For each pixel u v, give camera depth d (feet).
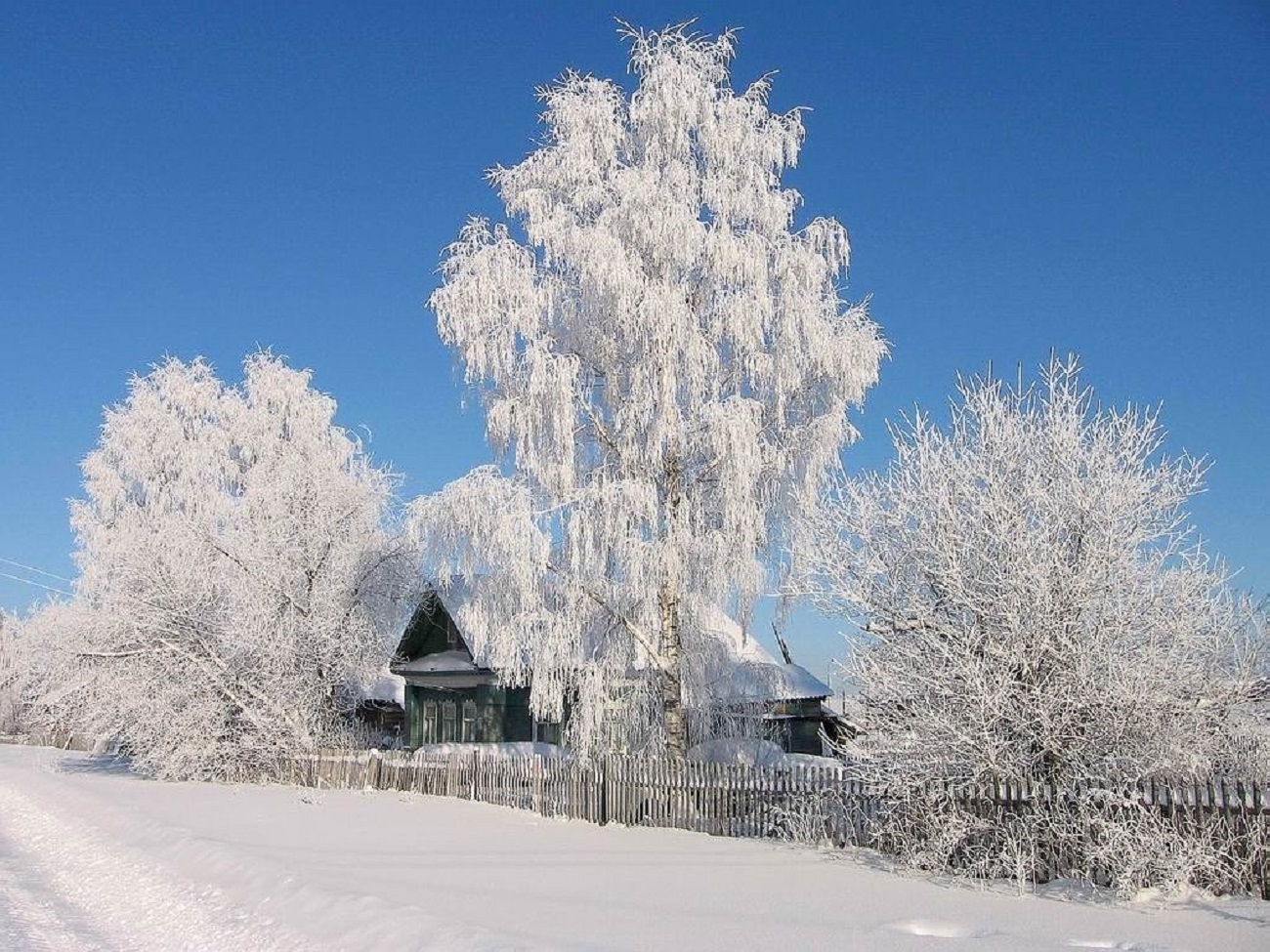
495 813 66.80
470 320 65.51
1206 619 40.88
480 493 62.23
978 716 40.70
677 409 65.51
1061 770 41.19
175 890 41.29
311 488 99.35
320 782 86.79
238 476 133.49
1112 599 41.45
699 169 68.64
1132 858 36.45
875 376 65.41
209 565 96.17
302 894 36.70
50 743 167.43
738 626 71.67
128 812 64.49
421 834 56.24
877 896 36.91
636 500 62.23
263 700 92.22
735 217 66.80
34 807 75.25
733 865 44.34
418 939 29.96
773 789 53.72
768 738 77.87
